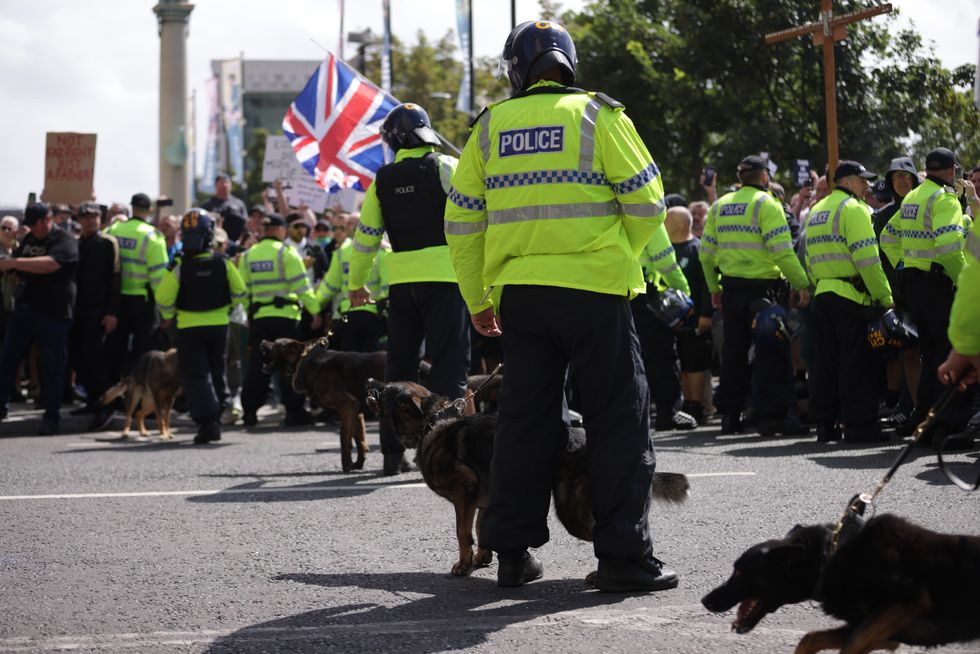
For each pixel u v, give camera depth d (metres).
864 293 10.84
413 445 7.05
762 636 5.00
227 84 40.53
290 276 14.54
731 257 12.10
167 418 13.74
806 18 24.34
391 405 7.11
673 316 12.57
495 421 6.34
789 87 25.09
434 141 9.40
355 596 5.89
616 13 30.05
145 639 5.18
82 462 11.09
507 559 5.97
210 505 8.48
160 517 8.04
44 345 14.23
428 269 9.29
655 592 5.76
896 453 10.02
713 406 14.48
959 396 10.02
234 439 13.36
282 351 10.82
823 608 4.24
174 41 27.14
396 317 9.50
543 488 5.87
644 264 12.70
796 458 9.94
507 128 5.75
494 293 5.88
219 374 13.20
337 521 7.81
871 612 4.08
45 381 14.26
